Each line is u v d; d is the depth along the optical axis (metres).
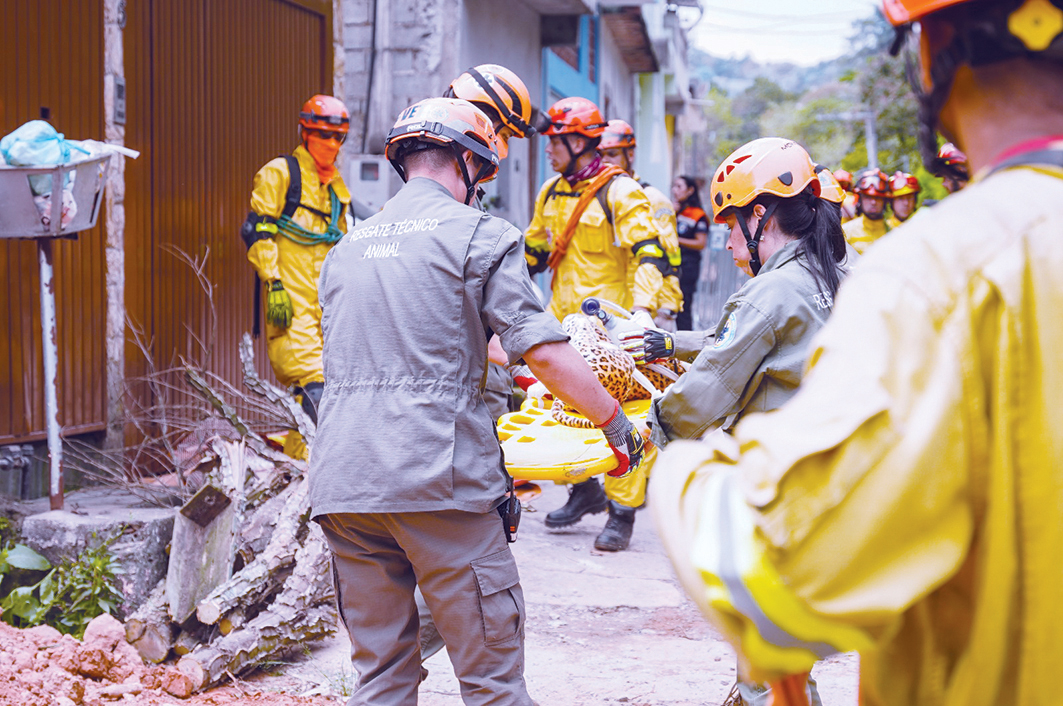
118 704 3.53
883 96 28.23
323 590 4.16
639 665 4.22
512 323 2.53
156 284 6.66
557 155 5.99
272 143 8.09
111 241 6.13
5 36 5.34
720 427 2.75
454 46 9.45
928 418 0.94
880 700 1.11
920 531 0.95
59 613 4.33
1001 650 1.00
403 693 2.69
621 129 7.12
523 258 2.62
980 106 1.09
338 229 6.58
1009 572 0.98
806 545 0.95
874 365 0.96
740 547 0.98
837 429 0.94
